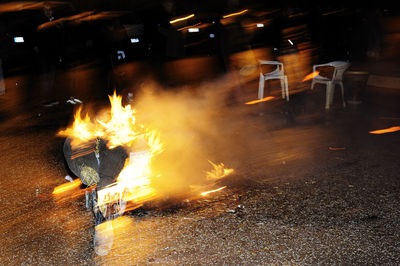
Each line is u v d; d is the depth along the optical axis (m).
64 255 3.47
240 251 3.42
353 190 4.58
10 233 3.87
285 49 11.09
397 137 6.57
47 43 9.65
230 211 4.13
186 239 3.62
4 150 6.38
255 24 13.07
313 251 3.39
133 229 3.81
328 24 14.39
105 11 14.29
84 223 4.04
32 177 5.27
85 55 9.42
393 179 4.86
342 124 7.46
